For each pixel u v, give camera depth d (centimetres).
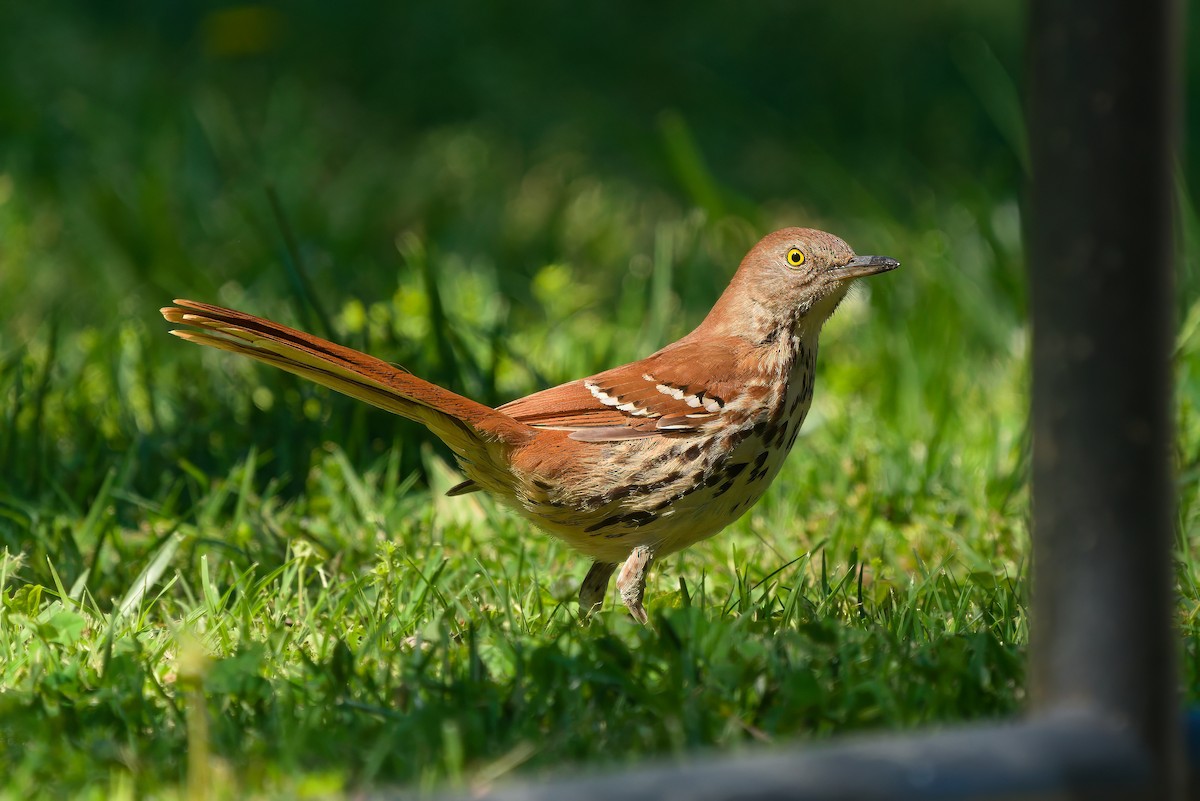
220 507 938
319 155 1786
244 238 1481
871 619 721
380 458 1020
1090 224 438
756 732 574
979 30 2141
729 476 810
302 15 2144
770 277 848
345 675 625
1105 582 444
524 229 1641
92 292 1387
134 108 1788
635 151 1834
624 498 796
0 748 579
